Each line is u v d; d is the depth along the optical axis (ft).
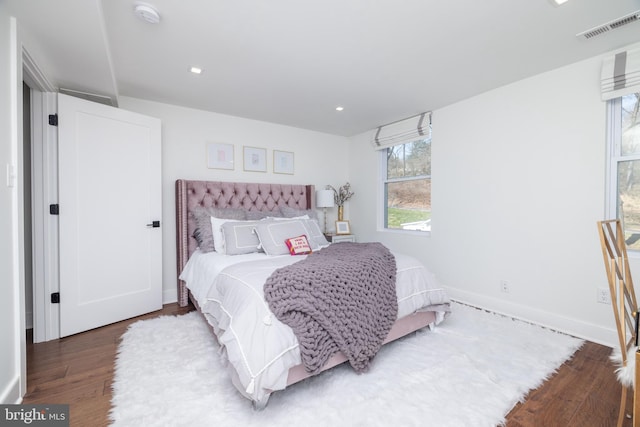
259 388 4.30
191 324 8.16
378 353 6.53
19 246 4.97
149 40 6.42
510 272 8.90
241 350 4.52
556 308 7.93
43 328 7.24
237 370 4.48
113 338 7.47
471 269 9.93
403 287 6.94
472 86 9.00
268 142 12.77
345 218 15.43
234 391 5.17
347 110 11.16
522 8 5.46
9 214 4.76
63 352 6.71
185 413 4.63
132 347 6.80
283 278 5.31
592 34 6.29
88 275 7.92
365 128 13.76
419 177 12.01
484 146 9.50
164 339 7.22
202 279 8.14
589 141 7.36
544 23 5.91
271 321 4.71
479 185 9.66
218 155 11.46
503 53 7.09
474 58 7.34
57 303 7.40
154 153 9.39
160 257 9.56
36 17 5.00
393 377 5.62
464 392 5.17
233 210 10.66
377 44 6.69
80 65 6.79
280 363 4.48
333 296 5.42
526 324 8.12
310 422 4.46
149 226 9.27
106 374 5.82
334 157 14.96
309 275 5.49
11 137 4.85
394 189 13.29
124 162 8.68
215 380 5.50
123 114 8.65
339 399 4.98
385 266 6.76
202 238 9.59
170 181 10.46
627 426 4.40
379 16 5.70
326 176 14.67
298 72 8.04
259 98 9.89
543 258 8.19
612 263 4.19
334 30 6.15
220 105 10.56
